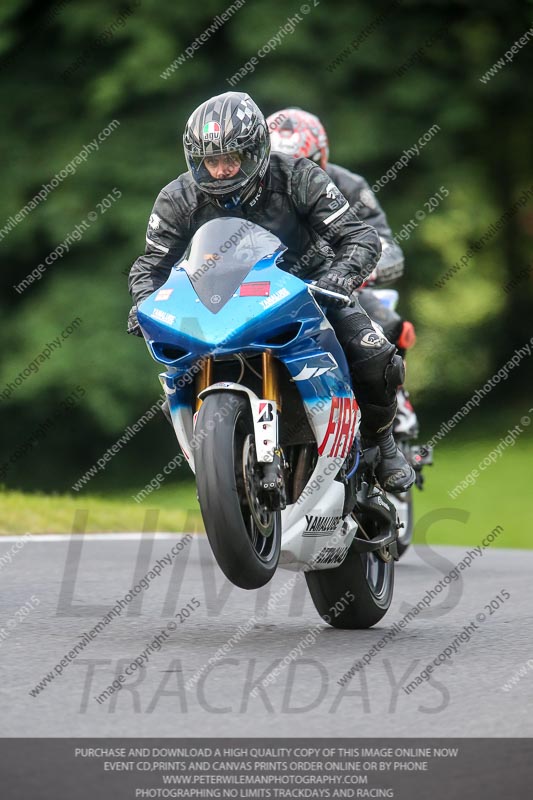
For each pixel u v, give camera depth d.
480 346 74.62
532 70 65.06
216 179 17.41
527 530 52.97
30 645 17.03
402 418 30.20
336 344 17.34
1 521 33.50
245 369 17.08
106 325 60.78
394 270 27.89
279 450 15.99
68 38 62.81
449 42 64.38
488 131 67.19
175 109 61.56
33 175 61.78
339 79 61.59
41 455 68.06
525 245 75.25
